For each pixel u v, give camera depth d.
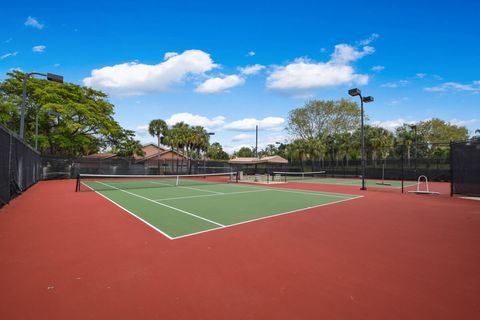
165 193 14.17
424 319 2.76
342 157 46.28
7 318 2.73
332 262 4.32
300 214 8.38
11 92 29.11
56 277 3.70
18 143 12.13
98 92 34.56
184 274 3.82
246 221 7.27
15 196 11.57
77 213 8.27
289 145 47.19
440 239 5.68
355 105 45.47
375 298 3.19
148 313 2.85
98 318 2.75
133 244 5.16
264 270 3.98
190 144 49.72
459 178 13.88
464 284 3.58
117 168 30.11
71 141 30.89
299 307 2.98
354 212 8.88
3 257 4.43
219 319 2.75
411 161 31.06
